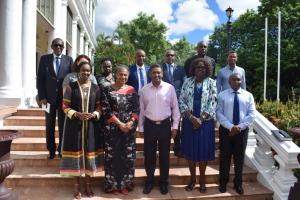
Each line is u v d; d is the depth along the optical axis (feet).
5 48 24.93
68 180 16.47
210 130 15.83
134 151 15.85
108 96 15.53
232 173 17.87
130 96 15.62
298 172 16.19
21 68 27.30
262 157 18.31
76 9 60.03
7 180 16.11
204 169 16.16
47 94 17.66
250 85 94.73
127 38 150.82
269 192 16.55
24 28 28.43
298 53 87.92
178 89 19.10
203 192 16.21
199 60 15.80
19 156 18.08
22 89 26.12
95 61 123.75
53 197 15.15
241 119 15.93
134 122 15.55
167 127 15.83
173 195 15.79
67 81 15.96
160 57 167.53
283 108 25.80
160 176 16.16
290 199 13.04
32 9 29.14
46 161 17.87
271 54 92.38
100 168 15.57
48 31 43.57
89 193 15.39
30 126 22.34
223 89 19.24
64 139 14.82
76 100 14.92
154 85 15.79
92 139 14.97
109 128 15.44
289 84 92.38
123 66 15.76
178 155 18.67
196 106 15.80
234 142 16.14
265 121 18.60
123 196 15.51
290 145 16.35
